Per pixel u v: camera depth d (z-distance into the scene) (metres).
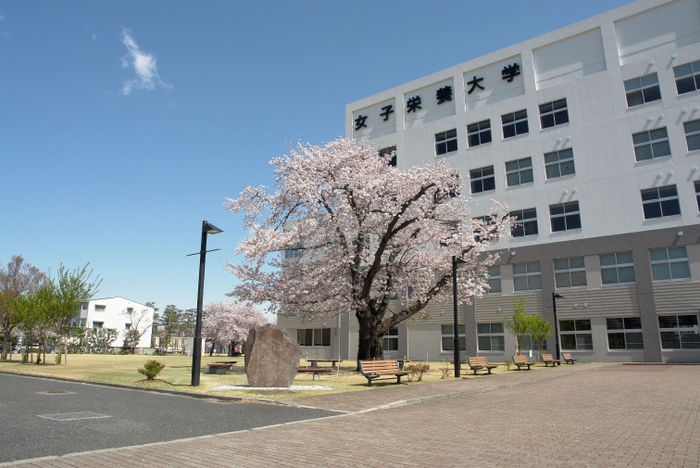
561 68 33.12
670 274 27.39
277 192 23.09
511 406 10.85
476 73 36.75
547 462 5.80
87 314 72.62
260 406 10.73
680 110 28.31
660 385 14.66
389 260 23.53
